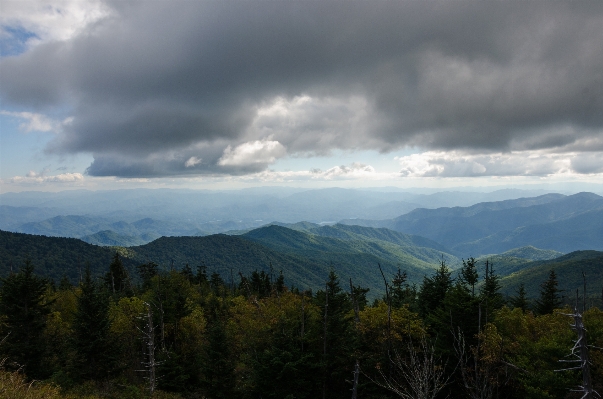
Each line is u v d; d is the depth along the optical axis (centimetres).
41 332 3228
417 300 4403
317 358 3020
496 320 2906
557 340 2448
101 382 3231
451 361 2609
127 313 3909
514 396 2459
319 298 3259
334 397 2991
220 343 3247
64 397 2494
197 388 3497
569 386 2142
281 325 3181
